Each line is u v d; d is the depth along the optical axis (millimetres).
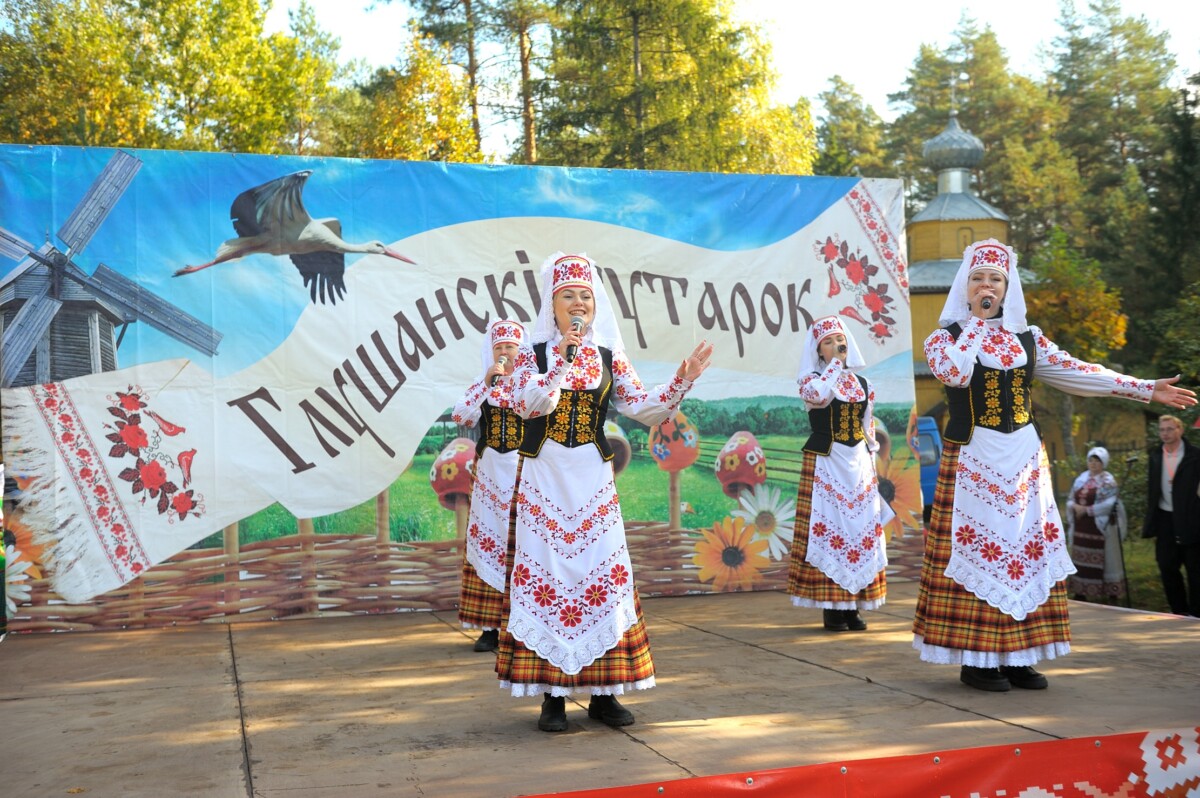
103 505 6414
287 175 6797
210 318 6641
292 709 4348
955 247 16125
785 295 7656
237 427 6656
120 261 6516
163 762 3625
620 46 21266
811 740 3701
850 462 6035
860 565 5980
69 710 4395
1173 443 6645
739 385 7523
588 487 3922
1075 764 3396
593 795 3008
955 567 4461
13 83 23906
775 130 22016
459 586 6980
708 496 7434
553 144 21641
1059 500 15641
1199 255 13133
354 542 6816
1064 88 33875
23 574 6262
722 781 3104
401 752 3678
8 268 6336
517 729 3969
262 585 6648
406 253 6988
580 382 3932
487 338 5891
